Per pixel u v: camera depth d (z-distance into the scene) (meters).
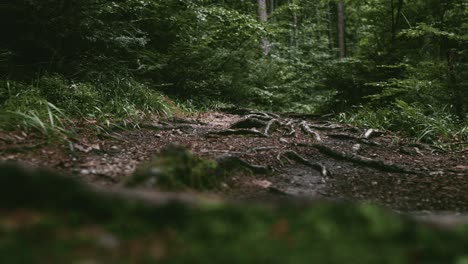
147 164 4.57
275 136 8.95
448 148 8.66
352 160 7.11
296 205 2.93
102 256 2.18
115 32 9.70
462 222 2.84
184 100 13.02
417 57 12.67
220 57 14.13
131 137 7.38
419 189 5.62
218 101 14.15
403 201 5.05
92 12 8.71
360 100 13.16
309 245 2.30
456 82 11.05
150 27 12.70
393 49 12.96
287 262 2.11
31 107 6.77
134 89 10.02
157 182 4.08
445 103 11.27
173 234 2.47
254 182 5.53
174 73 12.92
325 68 13.59
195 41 13.46
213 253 2.20
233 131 8.66
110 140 6.86
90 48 9.71
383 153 8.09
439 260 2.24
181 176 4.42
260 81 17.69
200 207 2.80
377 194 5.38
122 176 4.83
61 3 8.20
